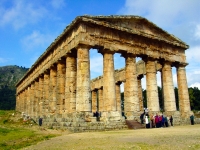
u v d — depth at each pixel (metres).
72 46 32.53
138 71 50.03
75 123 26.98
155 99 37.16
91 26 31.94
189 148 12.45
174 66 44.06
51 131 26.80
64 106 37.12
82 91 29.56
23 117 43.84
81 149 13.77
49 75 47.00
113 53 33.91
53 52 41.38
